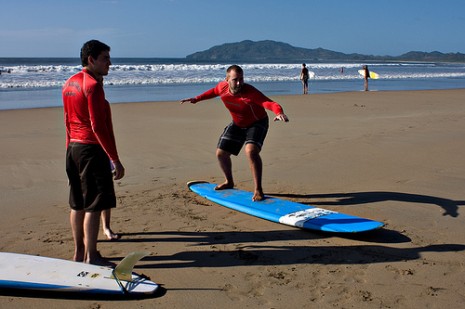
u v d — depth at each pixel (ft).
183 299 11.42
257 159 18.48
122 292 11.43
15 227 16.35
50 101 58.49
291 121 41.63
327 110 49.80
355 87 92.84
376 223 15.69
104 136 12.22
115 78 102.27
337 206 18.84
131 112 46.57
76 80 12.48
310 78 125.59
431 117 43.80
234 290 11.87
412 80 124.06
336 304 11.12
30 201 19.31
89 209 12.85
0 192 20.48
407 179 22.58
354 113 47.32
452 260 13.55
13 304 11.18
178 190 21.06
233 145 19.71
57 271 12.28
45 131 35.63
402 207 18.52
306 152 28.76
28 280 11.78
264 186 21.72
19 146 29.78
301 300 11.32
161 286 12.10
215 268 13.17
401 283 12.15
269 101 18.04
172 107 51.21
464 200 19.33
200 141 32.14
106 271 12.34
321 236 15.67
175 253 14.26
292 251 14.37
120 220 17.21
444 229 16.10
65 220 17.13
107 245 14.93
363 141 31.94
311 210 17.42
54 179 22.70
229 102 18.74
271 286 12.06
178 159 27.12
